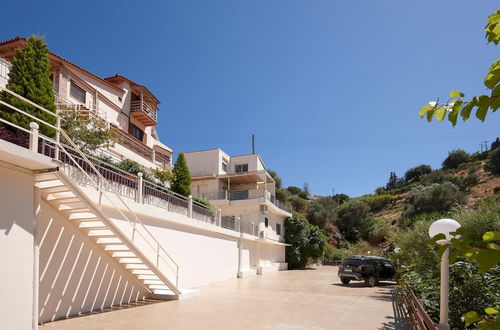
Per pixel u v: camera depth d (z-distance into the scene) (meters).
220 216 18.73
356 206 50.97
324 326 8.27
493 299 5.41
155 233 12.66
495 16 1.38
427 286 7.42
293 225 33.72
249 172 31.19
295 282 18.67
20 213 6.57
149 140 29.58
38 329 7.26
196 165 33.31
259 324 8.34
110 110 23.78
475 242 1.26
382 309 10.62
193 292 12.67
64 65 19.05
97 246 9.66
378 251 37.66
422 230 10.11
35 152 6.41
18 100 10.90
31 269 6.68
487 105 1.29
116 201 10.59
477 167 55.84
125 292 10.87
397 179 87.25
